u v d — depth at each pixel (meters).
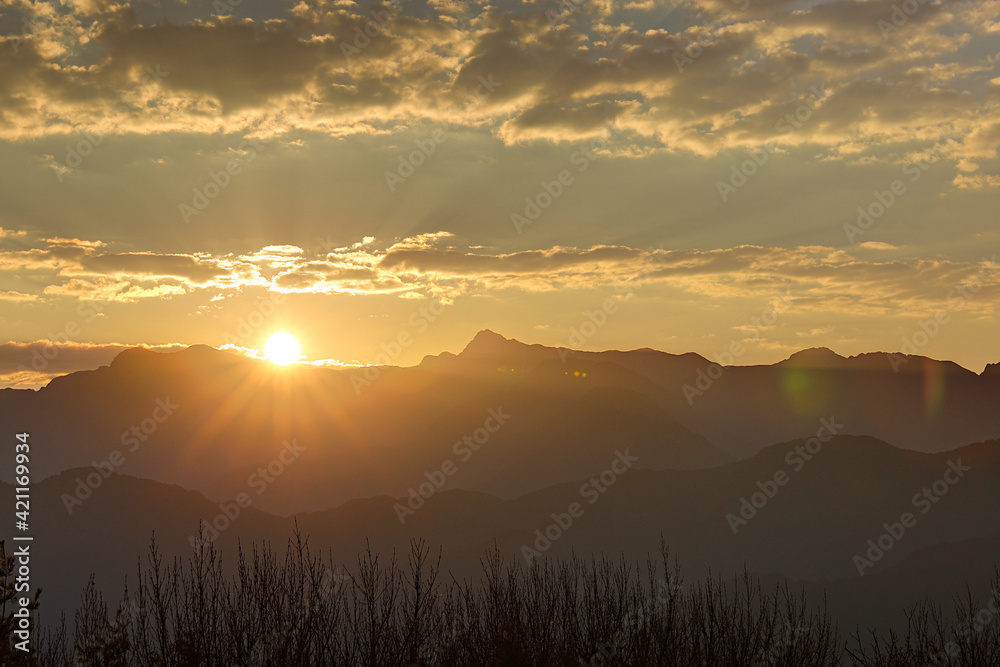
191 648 13.76
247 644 14.18
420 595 15.67
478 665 15.38
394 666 14.46
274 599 14.82
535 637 15.95
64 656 14.65
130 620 14.12
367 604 15.13
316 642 14.54
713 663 15.89
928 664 16.28
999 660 15.64
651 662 15.98
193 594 14.52
